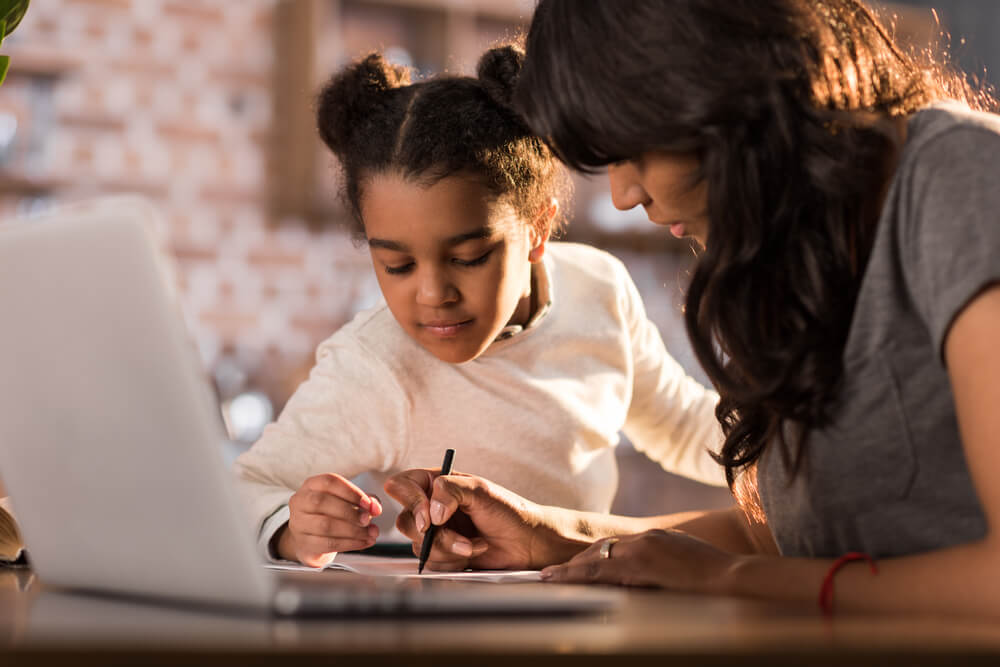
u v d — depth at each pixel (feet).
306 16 12.32
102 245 1.76
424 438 4.40
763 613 1.89
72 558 2.14
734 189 2.61
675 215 2.89
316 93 4.45
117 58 11.84
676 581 2.54
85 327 1.84
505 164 3.80
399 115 3.87
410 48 12.87
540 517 3.55
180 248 12.07
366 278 12.74
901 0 13.38
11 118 11.53
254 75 12.30
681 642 1.42
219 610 1.76
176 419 1.72
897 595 2.15
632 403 4.99
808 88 2.62
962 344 2.24
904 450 2.59
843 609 2.04
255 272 12.32
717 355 2.79
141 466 1.83
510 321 4.42
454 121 3.78
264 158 12.35
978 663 1.43
